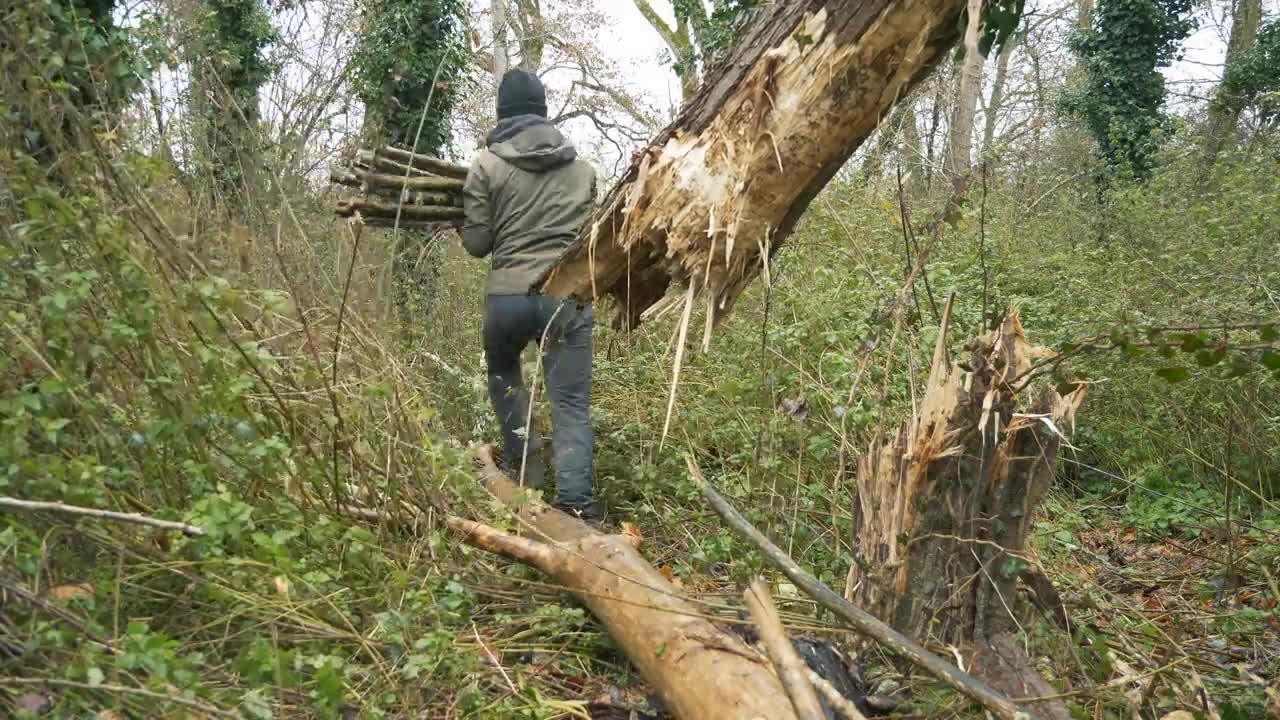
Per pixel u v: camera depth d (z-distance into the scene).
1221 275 4.82
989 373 2.39
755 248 2.46
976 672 2.36
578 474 3.65
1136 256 6.17
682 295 2.68
